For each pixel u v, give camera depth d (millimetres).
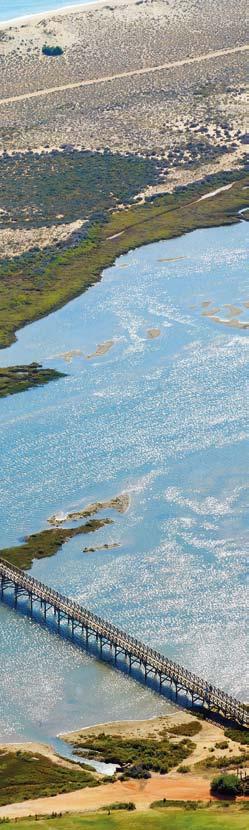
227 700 161750
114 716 163000
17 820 136375
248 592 184000
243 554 192125
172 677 165625
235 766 149500
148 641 175250
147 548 194750
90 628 175250
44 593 181625
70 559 193500
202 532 197750
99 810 139250
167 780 147625
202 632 176500
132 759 153125
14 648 175625
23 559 194250
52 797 143875
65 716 163125
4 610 183750
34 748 157250
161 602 182750
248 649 172875
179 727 160000
